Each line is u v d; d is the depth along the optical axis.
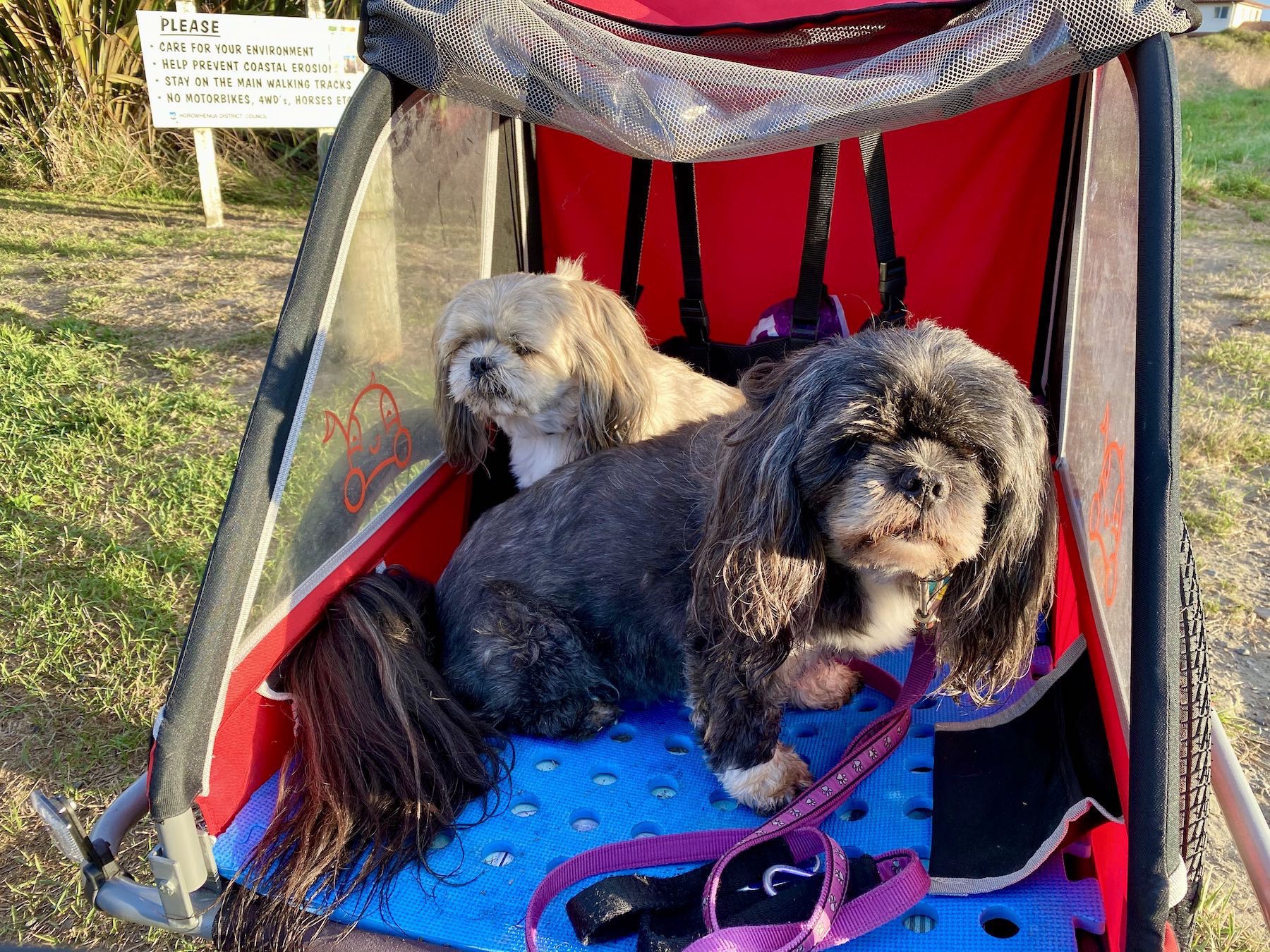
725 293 1.31
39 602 1.41
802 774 0.84
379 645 0.83
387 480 1.00
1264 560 1.53
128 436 1.88
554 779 0.87
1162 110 0.67
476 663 0.91
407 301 1.01
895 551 0.68
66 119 3.54
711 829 0.81
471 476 1.19
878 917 0.65
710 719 0.82
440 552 1.11
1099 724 0.74
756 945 0.63
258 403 0.75
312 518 0.84
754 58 0.91
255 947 0.68
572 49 0.80
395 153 0.90
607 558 0.92
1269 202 3.66
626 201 1.29
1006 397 0.70
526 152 1.25
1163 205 0.64
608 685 0.94
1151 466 0.58
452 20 0.80
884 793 0.83
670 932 0.68
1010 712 0.84
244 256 2.97
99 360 2.22
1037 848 0.70
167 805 0.66
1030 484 0.71
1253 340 2.36
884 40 0.88
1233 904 0.98
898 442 0.67
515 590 0.93
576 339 1.08
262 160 3.82
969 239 1.18
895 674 1.03
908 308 1.23
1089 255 0.98
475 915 0.72
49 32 3.49
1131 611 0.58
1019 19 0.72
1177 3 0.73
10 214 3.30
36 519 1.62
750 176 1.24
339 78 2.33
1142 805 0.54
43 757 1.15
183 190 3.62
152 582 1.46
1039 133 1.11
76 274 2.78
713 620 0.79
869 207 1.15
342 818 0.74
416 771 0.78
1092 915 0.68
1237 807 0.64
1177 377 0.60
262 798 0.80
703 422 1.00
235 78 2.27
